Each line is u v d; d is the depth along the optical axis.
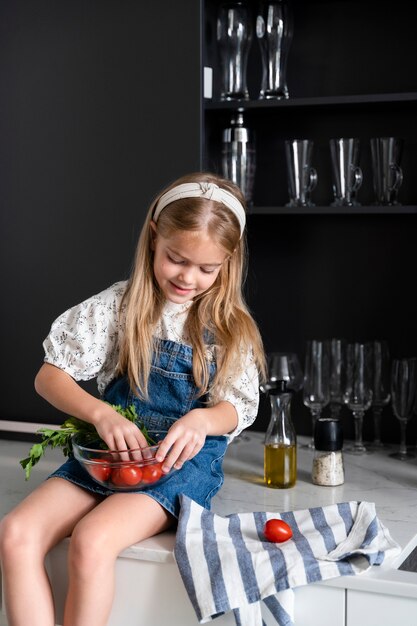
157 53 2.56
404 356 2.73
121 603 1.87
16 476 2.42
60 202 2.70
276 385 2.36
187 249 1.96
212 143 2.76
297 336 2.83
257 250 2.86
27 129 2.72
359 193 2.73
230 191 2.09
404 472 2.44
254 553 1.78
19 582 1.79
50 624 1.80
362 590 1.74
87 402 2.00
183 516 1.88
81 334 2.12
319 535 1.86
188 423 1.95
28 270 2.76
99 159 2.65
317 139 2.76
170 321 2.16
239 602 1.72
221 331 2.16
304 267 2.81
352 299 2.77
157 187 2.60
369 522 1.89
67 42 2.65
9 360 2.80
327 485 2.31
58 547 1.92
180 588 1.83
